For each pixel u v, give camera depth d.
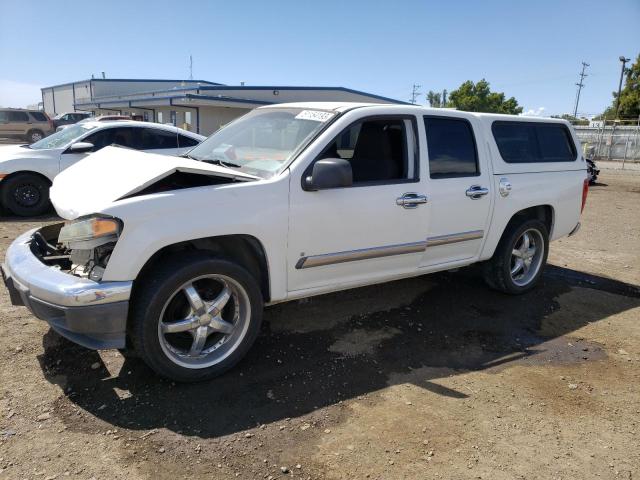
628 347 4.35
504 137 4.98
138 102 30.52
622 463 2.86
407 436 2.99
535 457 2.88
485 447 2.93
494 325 4.64
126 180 3.30
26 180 8.34
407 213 4.11
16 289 3.32
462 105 63.06
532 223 5.22
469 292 5.41
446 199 4.36
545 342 4.37
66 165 8.52
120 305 3.00
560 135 5.59
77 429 2.88
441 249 4.49
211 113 28.75
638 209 12.50
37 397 3.16
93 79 44.84
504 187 4.82
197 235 3.18
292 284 3.71
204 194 3.22
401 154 4.19
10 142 29.73
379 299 5.07
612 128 34.34
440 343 4.23
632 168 28.25
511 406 3.36
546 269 6.52
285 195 3.50
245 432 2.94
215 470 2.63
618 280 6.22
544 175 5.27
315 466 2.70
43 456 2.66
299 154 3.64
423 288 5.45
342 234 3.80
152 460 2.68
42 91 59.72
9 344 3.78
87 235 3.01
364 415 3.17
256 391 3.36
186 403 3.18
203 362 3.40
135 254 3.00
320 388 3.45
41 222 8.09
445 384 3.60
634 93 42.97
